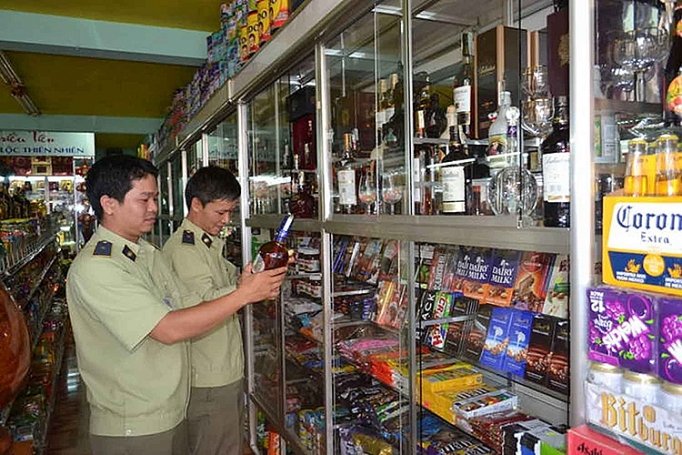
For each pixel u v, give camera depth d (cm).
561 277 134
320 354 241
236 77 312
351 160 210
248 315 337
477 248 161
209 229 250
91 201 166
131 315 152
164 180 789
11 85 611
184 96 530
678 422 77
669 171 81
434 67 194
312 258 253
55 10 409
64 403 439
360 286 211
